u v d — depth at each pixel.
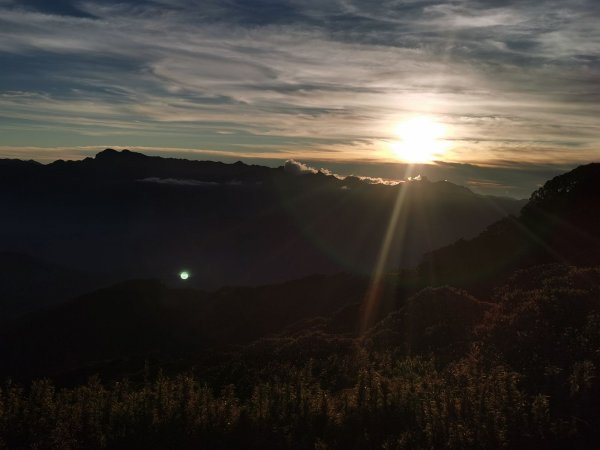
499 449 11.02
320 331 31.88
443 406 12.80
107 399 15.24
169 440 13.09
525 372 14.00
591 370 12.79
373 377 15.46
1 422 13.74
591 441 10.84
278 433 13.03
